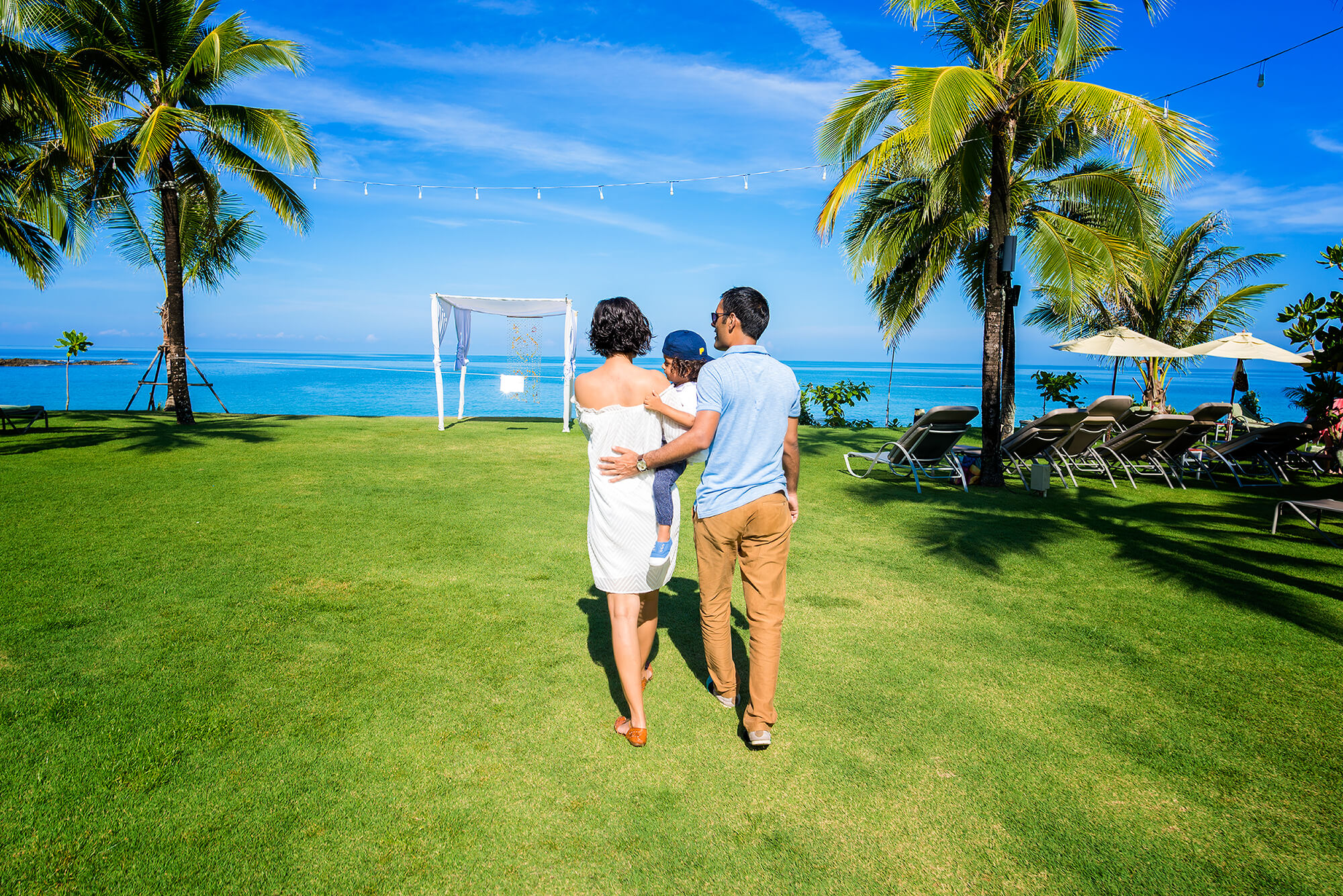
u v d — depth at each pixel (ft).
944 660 11.28
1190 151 21.68
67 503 20.81
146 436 36.70
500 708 9.48
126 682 9.91
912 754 8.57
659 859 6.71
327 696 9.69
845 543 18.57
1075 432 27.55
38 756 8.02
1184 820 7.36
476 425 47.01
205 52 36.01
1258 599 14.35
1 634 11.46
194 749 8.29
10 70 28.43
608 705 9.62
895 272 44.55
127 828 6.90
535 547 17.38
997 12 25.93
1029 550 17.94
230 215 55.31
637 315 8.79
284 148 39.50
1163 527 20.70
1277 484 29.32
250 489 23.61
